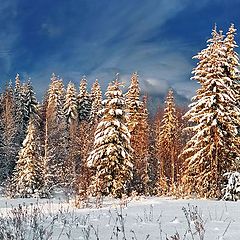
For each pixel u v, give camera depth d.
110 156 29.33
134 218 9.88
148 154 47.69
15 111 69.44
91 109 73.38
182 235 7.22
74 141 42.56
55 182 39.78
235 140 26.48
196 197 26.70
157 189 43.12
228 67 28.19
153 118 59.56
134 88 44.94
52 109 61.28
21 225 7.45
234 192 22.80
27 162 38.78
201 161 26.53
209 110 26.70
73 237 6.91
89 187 27.53
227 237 6.94
